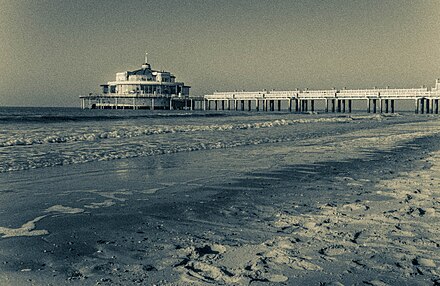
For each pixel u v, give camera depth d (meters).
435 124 39.03
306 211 7.35
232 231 6.22
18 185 9.30
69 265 4.89
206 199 8.30
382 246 5.50
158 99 114.69
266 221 6.73
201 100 112.81
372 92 83.00
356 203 7.91
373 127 33.53
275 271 4.70
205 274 4.62
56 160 12.84
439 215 7.04
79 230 6.25
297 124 37.81
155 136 22.33
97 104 120.00
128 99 115.69
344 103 93.06
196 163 12.97
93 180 10.08
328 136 23.80
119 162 12.92
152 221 6.76
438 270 4.76
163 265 4.89
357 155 15.05
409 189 9.20
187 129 27.30
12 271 4.69
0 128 27.17
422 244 5.59
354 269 4.76
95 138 20.41
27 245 5.56
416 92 77.44
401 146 18.12
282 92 96.06
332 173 11.33
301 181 10.21
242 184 9.80
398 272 4.69
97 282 4.41
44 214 7.09
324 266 4.84
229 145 18.08
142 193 8.79
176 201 8.11
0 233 6.05
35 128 27.44
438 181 10.15
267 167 12.27
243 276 4.56
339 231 6.15
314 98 90.88
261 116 59.97
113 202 7.98
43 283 4.38
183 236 6.00
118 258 5.12
